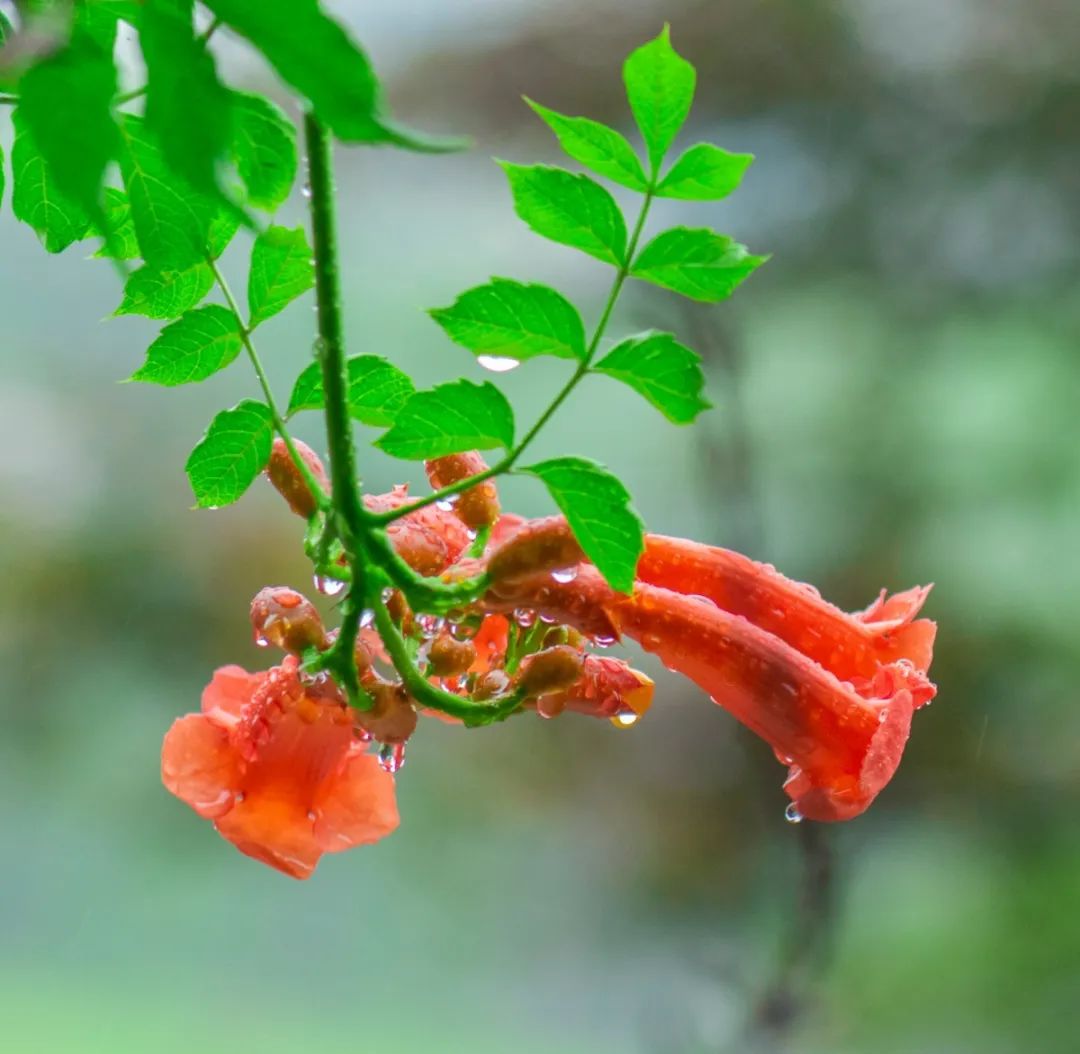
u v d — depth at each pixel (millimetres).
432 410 846
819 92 2443
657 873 2387
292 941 2283
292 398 876
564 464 844
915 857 2250
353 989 2230
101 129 801
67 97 800
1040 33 2369
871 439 2428
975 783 2326
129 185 850
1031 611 2355
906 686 894
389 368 877
